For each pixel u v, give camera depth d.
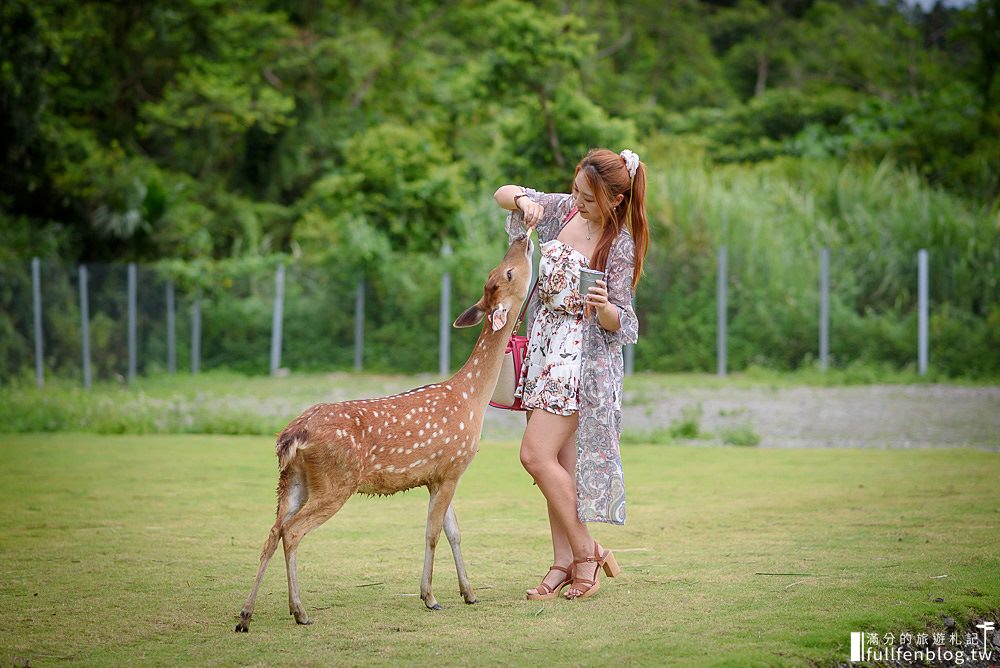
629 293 5.58
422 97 32.69
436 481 5.22
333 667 4.29
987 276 19.75
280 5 31.27
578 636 4.68
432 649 4.51
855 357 19.66
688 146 30.86
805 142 29.94
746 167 26.89
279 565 6.10
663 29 40.81
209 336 22.30
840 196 22.38
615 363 5.57
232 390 18.16
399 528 7.14
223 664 4.35
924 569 5.80
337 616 5.06
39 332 19.16
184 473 9.52
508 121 23.05
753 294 20.52
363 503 8.07
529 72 21.92
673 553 6.31
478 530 7.05
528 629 4.80
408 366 21.86
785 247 20.97
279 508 4.97
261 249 26.88
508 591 5.54
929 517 7.29
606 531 6.97
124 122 28.33
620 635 4.68
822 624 4.79
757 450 11.07
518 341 5.72
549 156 22.47
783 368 20.11
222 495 8.40
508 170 22.75
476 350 5.39
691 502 8.01
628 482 8.98
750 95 43.03
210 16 28.27
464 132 31.58
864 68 39.28
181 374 21.48
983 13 31.94
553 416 5.48
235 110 27.08
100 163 23.36
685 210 21.20
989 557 6.07
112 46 27.64
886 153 27.33
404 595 5.45
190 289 22.14
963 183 25.45
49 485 8.86
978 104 28.89
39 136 22.44
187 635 4.76
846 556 6.14
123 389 18.50
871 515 7.39
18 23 21.38
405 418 5.07
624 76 38.75
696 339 20.58
